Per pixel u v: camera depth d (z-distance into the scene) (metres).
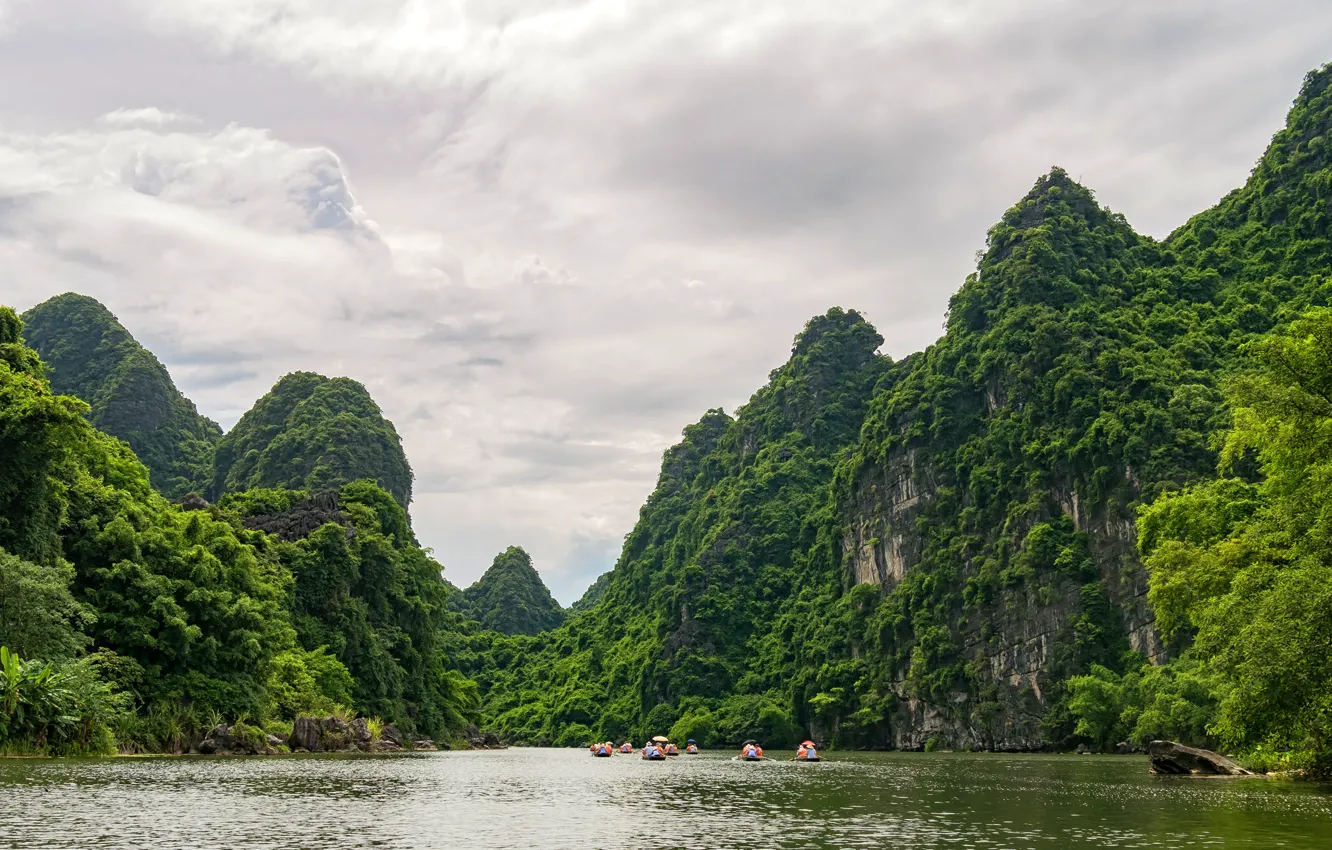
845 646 197.38
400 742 120.12
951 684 160.62
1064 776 68.00
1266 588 48.59
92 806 36.62
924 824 36.12
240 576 95.69
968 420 183.00
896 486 193.62
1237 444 57.84
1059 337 167.25
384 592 137.62
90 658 69.44
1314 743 53.94
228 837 29.92
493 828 34.31
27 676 62.34
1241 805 40.94
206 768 60.56
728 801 47.44
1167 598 61.81
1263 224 184.25
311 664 109.31
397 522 158.25
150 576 81.19
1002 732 150.38
